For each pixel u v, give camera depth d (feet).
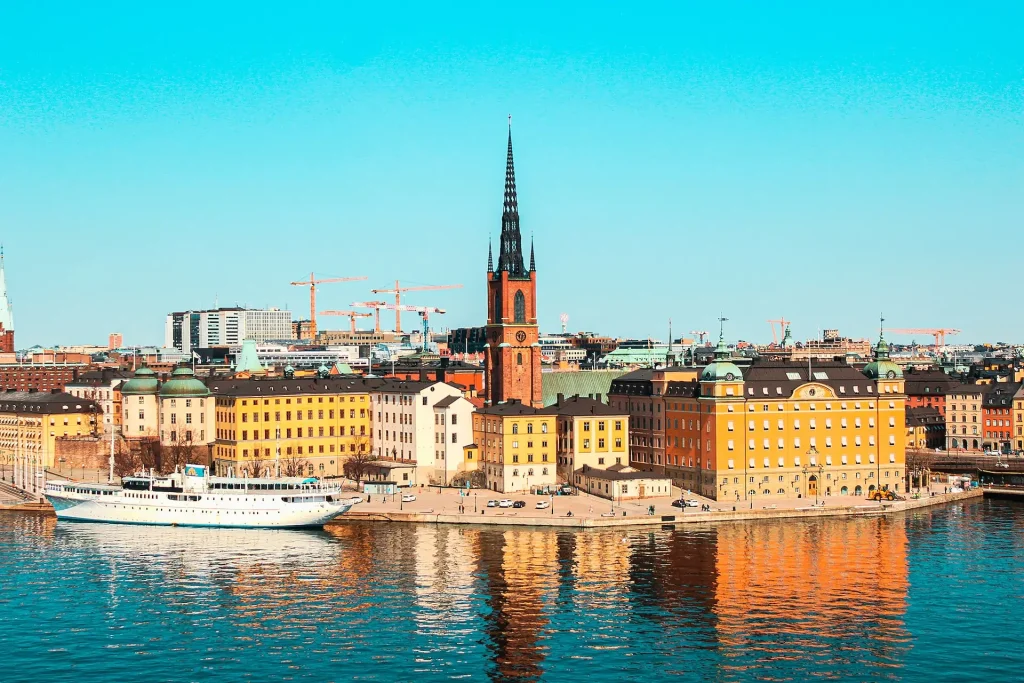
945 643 648.79
